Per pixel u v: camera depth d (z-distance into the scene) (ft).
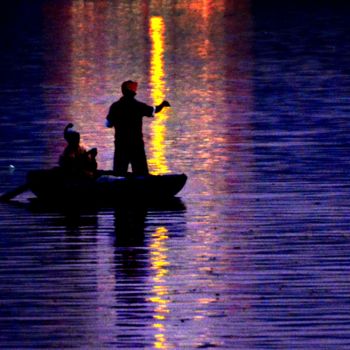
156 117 298.56
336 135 261.24
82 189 195.00
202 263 157.07
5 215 188.34
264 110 305.94
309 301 140.15
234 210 188.55
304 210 187.62
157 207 192.34
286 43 511.40
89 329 131.95
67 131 198.49
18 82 379.55
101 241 169.48
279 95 336.90
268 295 142.61
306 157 234.79
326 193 200.64
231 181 212.23
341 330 130.31
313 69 407.03
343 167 223.51
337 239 168.86
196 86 363.97
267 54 465.47
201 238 170.40
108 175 199.00
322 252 161.68
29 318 135.85
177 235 172.55
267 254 161.17
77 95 343.87
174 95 343.05
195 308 138.51
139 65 431.02
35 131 273.75
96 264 157.17
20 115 301.84
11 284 148.56
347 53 461.37
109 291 145.18
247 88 355.15
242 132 269.23
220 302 140.46
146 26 611.88
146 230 175.94
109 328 132.16
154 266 155.94
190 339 128.57
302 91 344.28
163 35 559.79
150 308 138.62
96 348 126.41
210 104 321.52
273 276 150.51
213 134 267.80
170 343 127.44
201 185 209.15
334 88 350.23
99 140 264.31
